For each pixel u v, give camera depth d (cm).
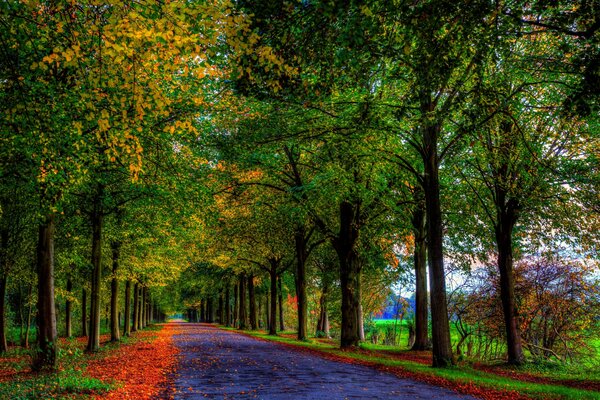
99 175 1605
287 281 5244
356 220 2447
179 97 1344
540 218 2133
